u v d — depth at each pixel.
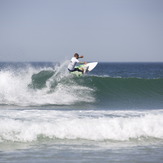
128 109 46.25
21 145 29.19
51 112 40.69
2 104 47.66
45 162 24.56
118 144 30.28
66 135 31.67
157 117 37.09
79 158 25.70
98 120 34.66
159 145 30.27
